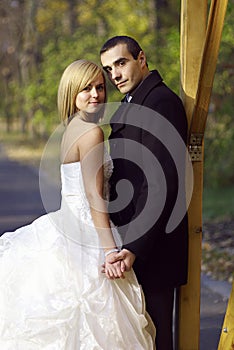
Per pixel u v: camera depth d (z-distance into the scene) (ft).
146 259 15.58
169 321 16.40
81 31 69.92
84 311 15.34
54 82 75.72
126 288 15.75
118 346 15.31
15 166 88.74
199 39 16.87
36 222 16.48
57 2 90.43
